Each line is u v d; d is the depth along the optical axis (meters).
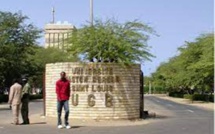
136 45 24.42
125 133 17.20
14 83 21.09
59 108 19.19
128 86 23.84
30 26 60.16
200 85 60.59
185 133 17.45
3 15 57.69
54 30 95.75
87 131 17.91
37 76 69.81
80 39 24.39
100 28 24.41
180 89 97.81
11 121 22.94
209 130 18.73
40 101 63.44
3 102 59.56
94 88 23.38
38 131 17.75
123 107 23.61
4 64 55.47
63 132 17.45
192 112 34.69
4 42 54.84
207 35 62.88
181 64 63.78
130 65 23.92
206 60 53.78
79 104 23.48
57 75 24.36
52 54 81.31
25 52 60.75
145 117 26.36
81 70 23.53
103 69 23.47
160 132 17.70
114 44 23.75
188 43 63.56
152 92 138.12
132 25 24.56
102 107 23.34
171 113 32.97
